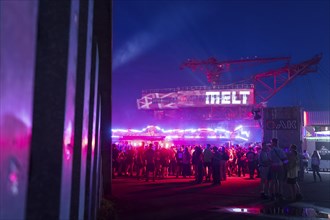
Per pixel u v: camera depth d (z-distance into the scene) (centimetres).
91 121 472
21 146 172
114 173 2367
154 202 1207
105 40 759
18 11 165
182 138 4216
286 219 945
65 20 248
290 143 2069
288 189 1634
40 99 242
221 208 1111
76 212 331
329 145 3316
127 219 905
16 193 167
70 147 268
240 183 1966
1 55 148
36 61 244
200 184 1875
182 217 952
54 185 236
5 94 152
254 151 2386
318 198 1372
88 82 379
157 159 2212
